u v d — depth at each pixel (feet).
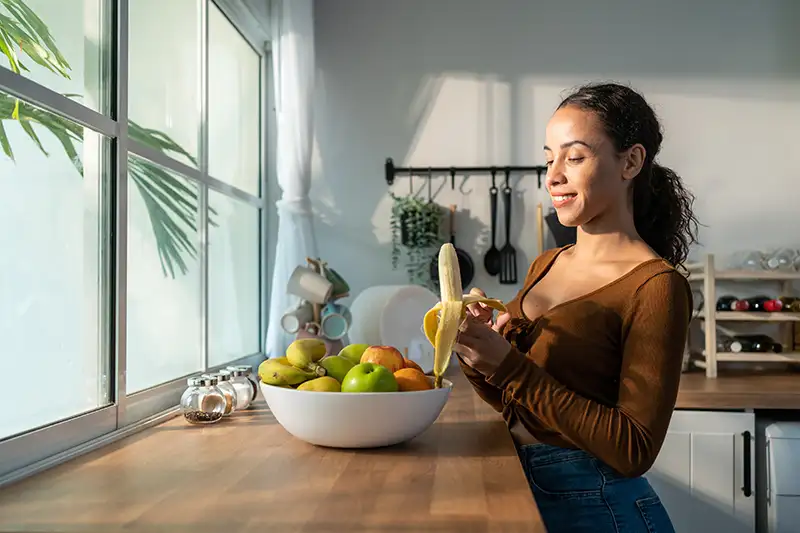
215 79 7.12
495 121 8.80
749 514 6.60
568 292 3.69
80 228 4.21
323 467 3.30
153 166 5.49
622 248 3.61
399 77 8.89
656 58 8.73
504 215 8.77
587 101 3.44
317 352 3.96
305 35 7.93
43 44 3.84
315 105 8.90
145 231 5.29
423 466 3.30
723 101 8.67
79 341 4.16
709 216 8.64
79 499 2.82
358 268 8.79
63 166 4.02
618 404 3.17
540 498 3.50
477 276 8.71
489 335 3.26
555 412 3.16
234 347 7.70
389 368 3.99
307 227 7.89
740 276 7.75
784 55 8.65
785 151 8.63
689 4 8.72
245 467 3.32
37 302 3.72
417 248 8.73
